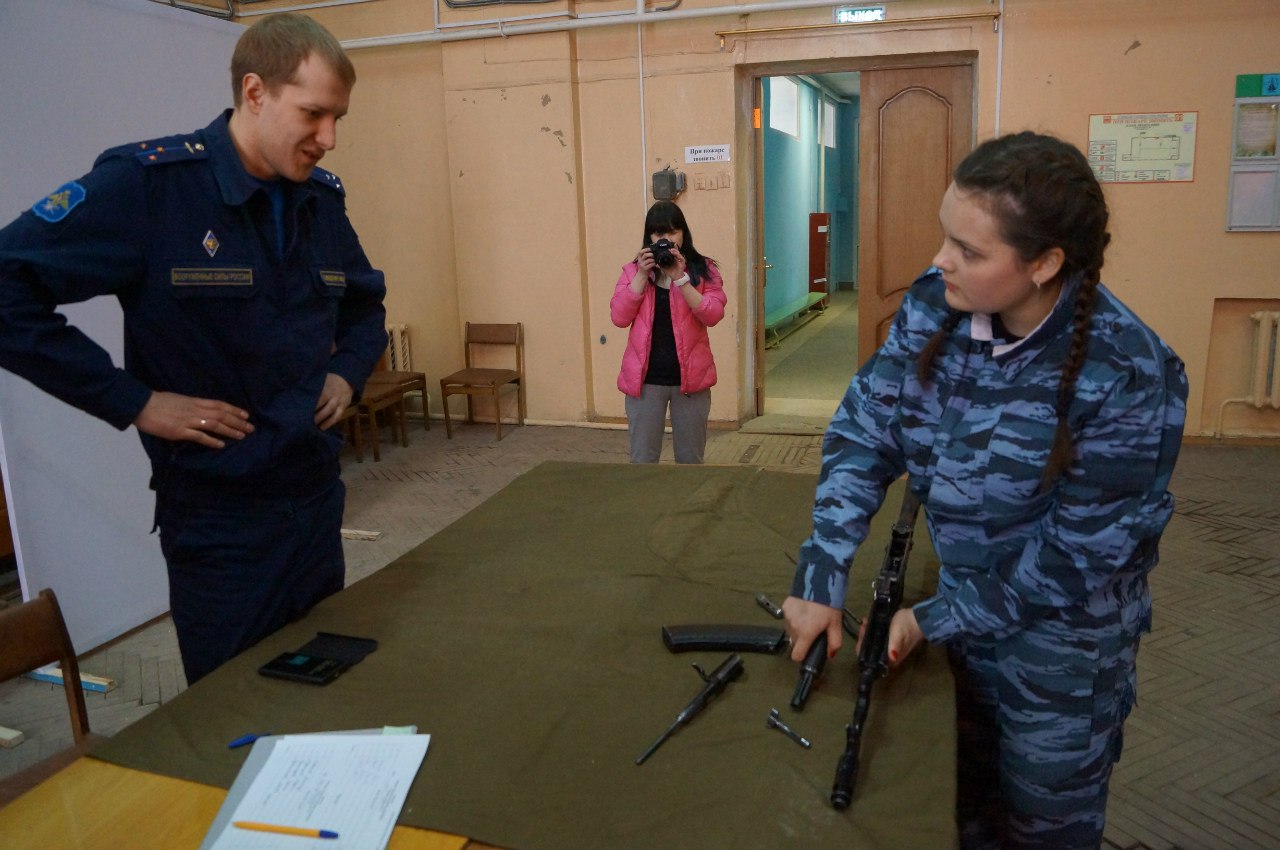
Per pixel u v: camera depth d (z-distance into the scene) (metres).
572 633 1.67
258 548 1.80
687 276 3.80
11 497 3.04
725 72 5.69
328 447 1.89
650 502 2.35
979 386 1.33
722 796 1.20
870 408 1.50
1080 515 1.25
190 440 1.69
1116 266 5.38
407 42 6.17
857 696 1.39
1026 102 5.30
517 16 5.88
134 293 1.67
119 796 1.23
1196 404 5.48
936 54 5.49
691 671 1.53
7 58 2.89
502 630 1.68
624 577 1.90
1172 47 5.05
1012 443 1.30
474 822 1.16
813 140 12.11
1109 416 1.21
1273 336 5.25
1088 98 5.21
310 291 1.83
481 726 1.37
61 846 1.14
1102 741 1.44
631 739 1.33
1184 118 5.11
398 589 1.87
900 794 1.20
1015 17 5.21
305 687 1.49
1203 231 5.23
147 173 1.62
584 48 5.89
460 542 2.12
